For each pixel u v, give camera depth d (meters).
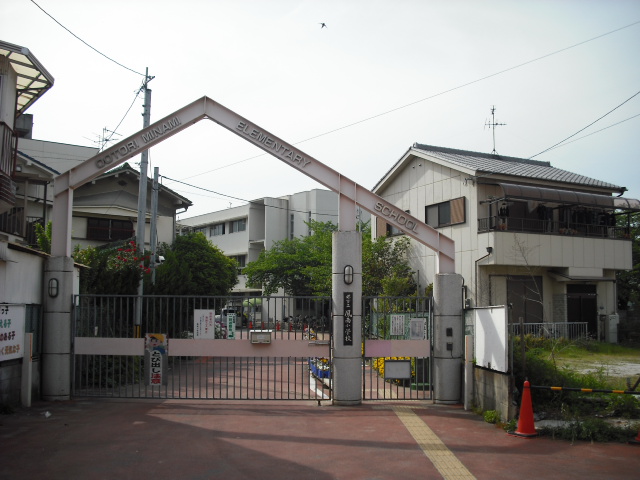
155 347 10.88
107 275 14.45
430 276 21.95
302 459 6.77
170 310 17.41
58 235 10.98
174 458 6.74
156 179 19.30
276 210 44.16
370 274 22.97
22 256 10.07
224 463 6.56
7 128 9.89
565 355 17.27
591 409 9.16
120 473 6.14
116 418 9.07
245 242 44.69
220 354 10.85
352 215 10.95
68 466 6.38
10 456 6.77
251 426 8.59
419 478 6.05
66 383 10.77
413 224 11.16
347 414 9.63
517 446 7.40
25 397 9.91
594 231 21.30
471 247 20.14
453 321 10.91
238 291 44.78
